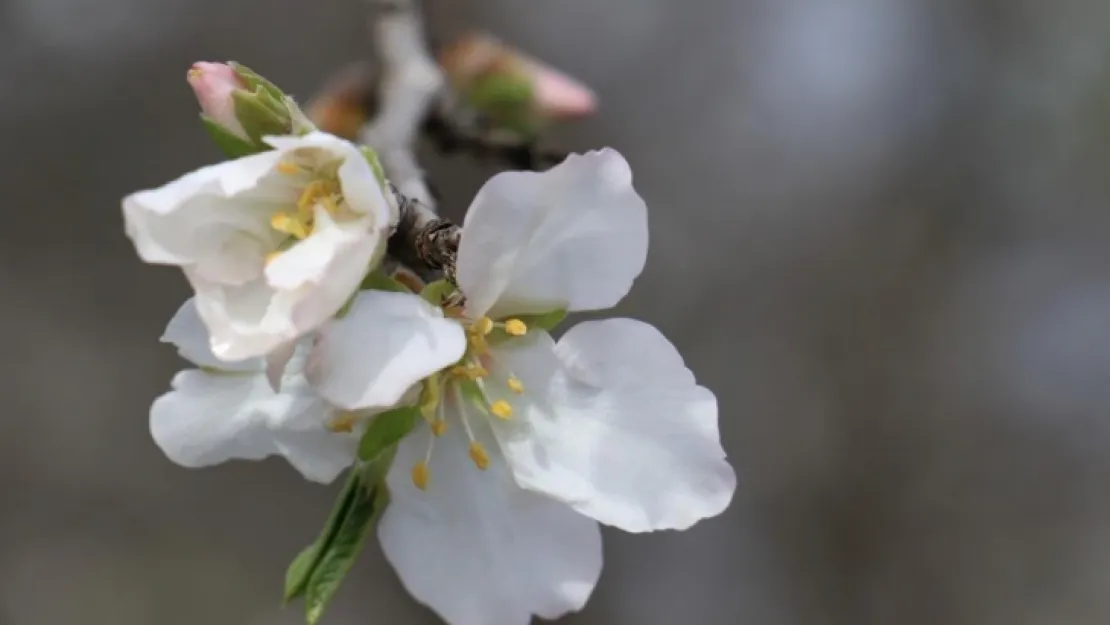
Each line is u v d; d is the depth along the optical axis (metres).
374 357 0.27
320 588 0.27
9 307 0.48
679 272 0.50
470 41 0.35
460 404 0.28
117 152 0.47
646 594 0.50
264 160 0.27
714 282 0.50
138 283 0.48
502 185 0.27
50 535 0.49
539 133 0.35
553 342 0.28
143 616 0.48
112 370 0.49
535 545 0.28
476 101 0.34
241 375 0.28
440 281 0.28
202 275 0.27
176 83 0.47
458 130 0.34
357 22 0.46
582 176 0.27
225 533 0.49
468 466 0.28
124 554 0.49
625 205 0.27
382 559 0.50
